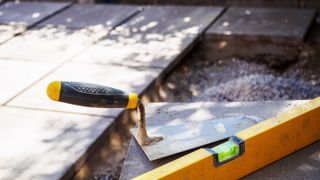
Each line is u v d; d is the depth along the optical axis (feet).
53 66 5.44
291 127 2.14
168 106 2.72
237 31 6.25
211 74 5.80
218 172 1.96
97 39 6.32
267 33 6.07
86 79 5.02
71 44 6.18
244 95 5.13
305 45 6.01
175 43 6.02
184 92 5.30
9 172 3.38
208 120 2.46
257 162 2.07
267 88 5.22
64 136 3.85
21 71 5.33
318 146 2.24
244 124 2.37
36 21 7.18
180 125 2.40
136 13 7.44
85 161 3.66
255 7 7.55
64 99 1.95
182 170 1.85
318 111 2.23
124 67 5.33
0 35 6.61
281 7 7.47
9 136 3.89
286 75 5.71
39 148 3.69
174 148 2.20
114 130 4.09
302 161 2.14
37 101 4.53
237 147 1.98
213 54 6.32
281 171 2.09
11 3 8.31
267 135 2.06
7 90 4.82
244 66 5.97
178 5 7.96
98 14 7.45
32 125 4.06
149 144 2.24
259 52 6.13
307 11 7.06
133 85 4.82
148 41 6.15
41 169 3.41
